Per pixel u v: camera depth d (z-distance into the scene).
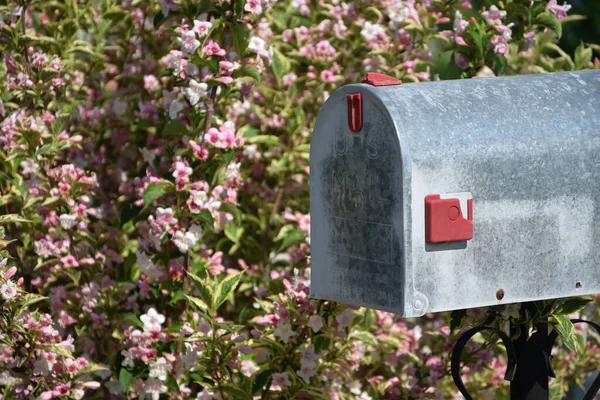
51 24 5.76
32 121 5.11
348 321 4.65
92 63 5.94
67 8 5.83
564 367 5.95
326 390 5.04
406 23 5.73
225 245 5.71
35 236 5.42
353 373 5.26
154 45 5.93
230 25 4.86
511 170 3.54
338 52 5.85
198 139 4.96
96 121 6.02
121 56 6.11
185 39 4.69
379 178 3.51
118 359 5.06
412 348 5.52
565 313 3.90
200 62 4.75
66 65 5.70
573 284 3.69
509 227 3.55
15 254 5.37
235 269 5.97
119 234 5.46
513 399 4.00
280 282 5.16
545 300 3.91
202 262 5.22
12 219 4.60
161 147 5.41
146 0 5.81
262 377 4.75
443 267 3.46
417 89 3.58
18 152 5.11
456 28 5.21
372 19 5.90
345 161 3.67
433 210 3.39
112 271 5.44
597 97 3.75
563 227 3.64
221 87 4.93
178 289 5.04
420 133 3.42
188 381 5.06
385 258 3.52
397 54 5.85
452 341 5.11
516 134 3.55
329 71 5.76
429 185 3.42
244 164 5.95
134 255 5.29
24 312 4.84
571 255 3.67
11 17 5.38
